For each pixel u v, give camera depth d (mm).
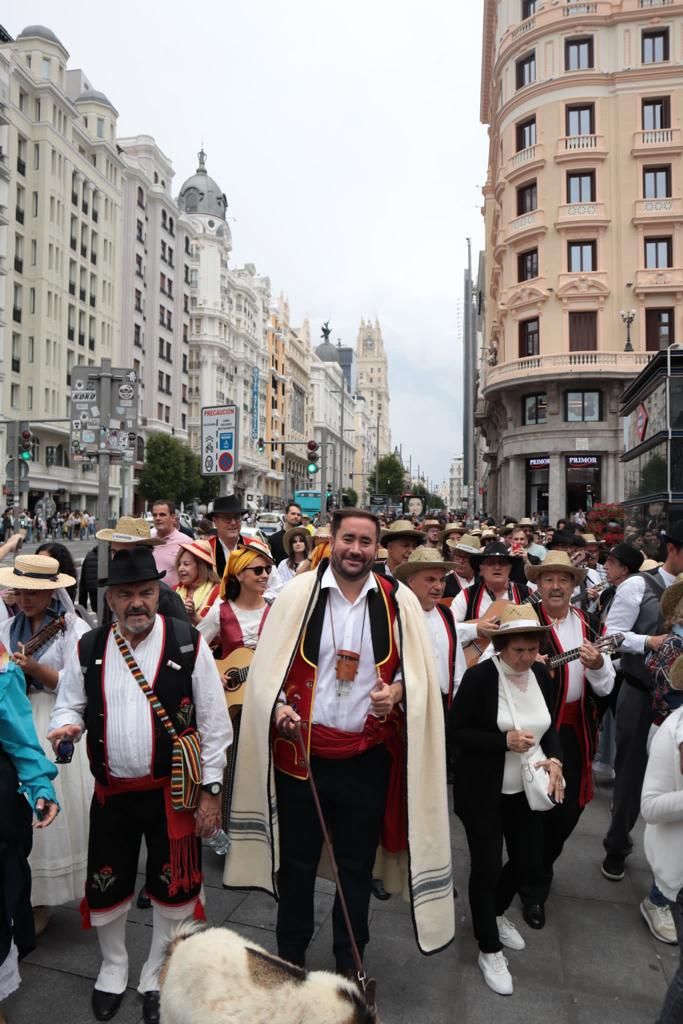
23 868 2930
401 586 3266
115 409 8438
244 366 79750
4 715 2818
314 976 2111
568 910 4008
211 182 79062
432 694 3188
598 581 7047
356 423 148875
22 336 44156
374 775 3189
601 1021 3072
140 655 3105
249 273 87500
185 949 2184
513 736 3363
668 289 31016
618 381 31328
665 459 15539
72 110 47281
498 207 35938
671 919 3729
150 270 59219
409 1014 3090
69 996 3156
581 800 3904
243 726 3240
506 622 3484
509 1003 3180
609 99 31719
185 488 52500
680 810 2779
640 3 31297
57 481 47156
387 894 4109
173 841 3057
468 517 43375
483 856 3381
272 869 3051
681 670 2934
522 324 33562
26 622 3859
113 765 3037
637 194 31391
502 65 34438
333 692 3131
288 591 3232
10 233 42594
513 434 33938
